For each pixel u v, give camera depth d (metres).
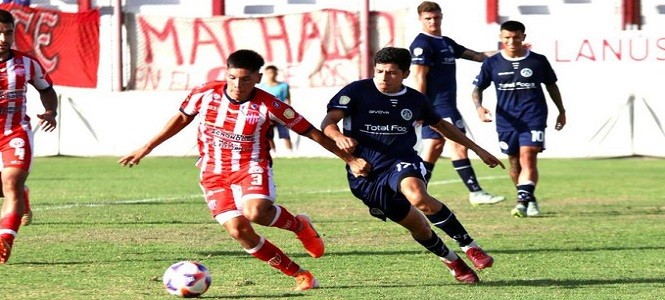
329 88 43.47
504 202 26.05
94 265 15.63
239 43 44.81
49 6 46.12
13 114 15.28
